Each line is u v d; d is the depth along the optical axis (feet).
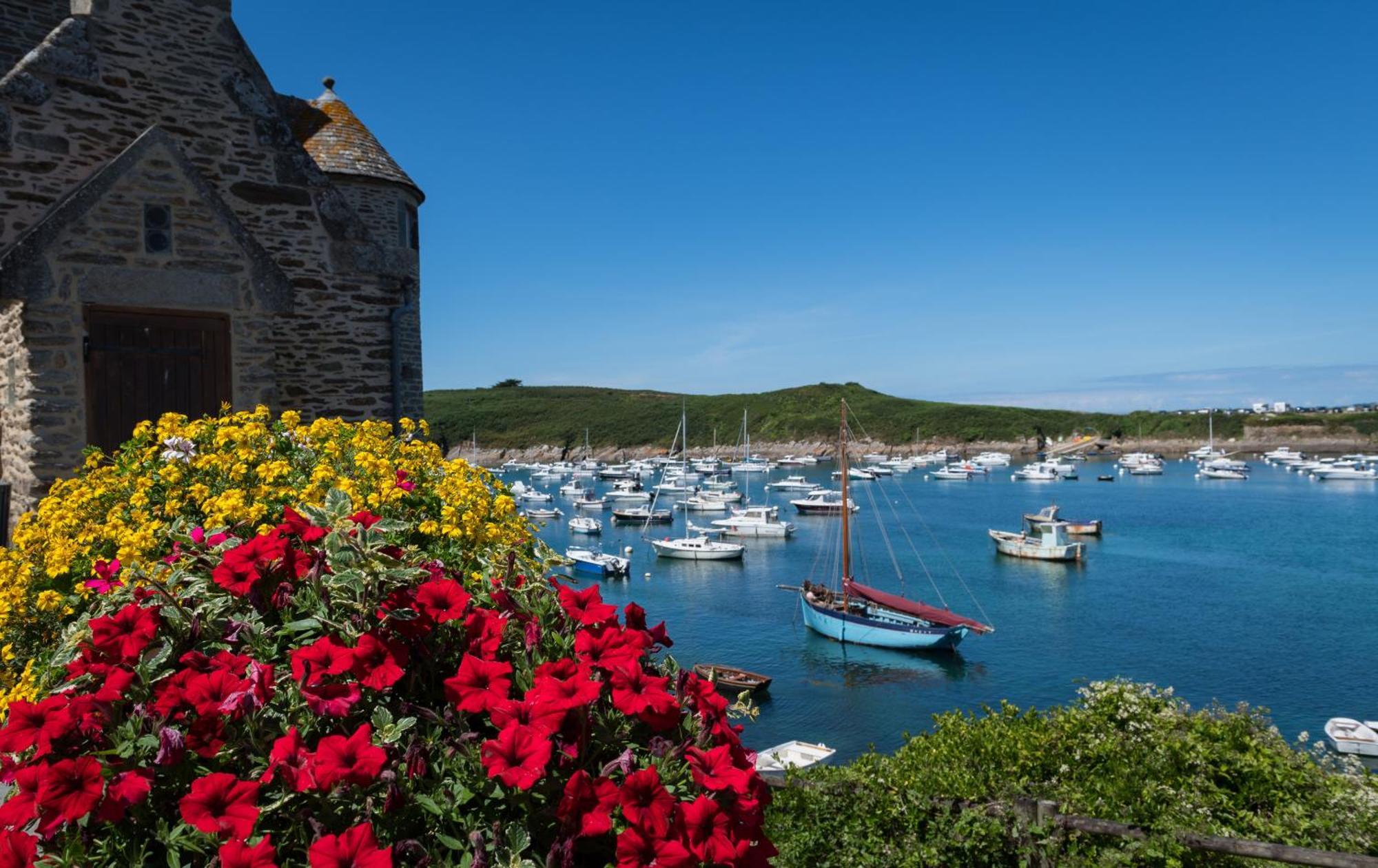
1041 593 148.77
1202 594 144.15
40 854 8.14
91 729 8.50
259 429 20.47
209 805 7.64
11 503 28.71
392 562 10.54
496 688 9.02
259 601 10.41
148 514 18.49
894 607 125.29
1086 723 21.75
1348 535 202.59
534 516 265.54
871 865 16.56
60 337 27.58
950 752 21.11
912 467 444.14
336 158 48.42
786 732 89.92
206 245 30.30
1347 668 103.86
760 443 536.83
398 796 8.11
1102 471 409.28
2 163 29.27
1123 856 15.38
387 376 38.55
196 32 33.86
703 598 150.30
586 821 8.21
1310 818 18.63
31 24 36.47
